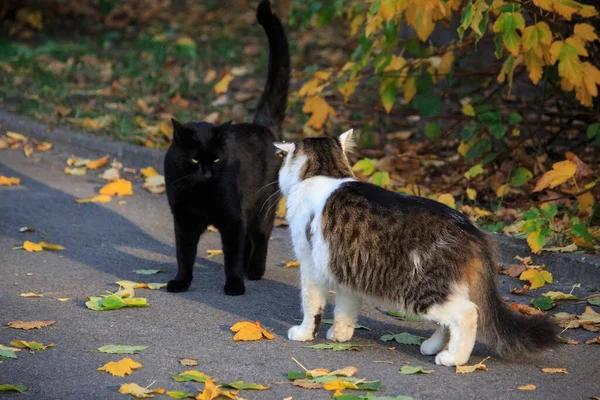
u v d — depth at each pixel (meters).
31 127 14.47
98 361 6.76
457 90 14.67
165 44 18.64
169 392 6.14
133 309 8.03
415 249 6.54
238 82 16.89
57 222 10.77
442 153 12.83
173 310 8.05
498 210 10.57
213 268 9.52
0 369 6.55
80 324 7.59
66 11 21.92
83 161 13.21
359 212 6.81
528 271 8.77
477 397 6.20
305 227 7.15
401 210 6.69
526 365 6.86
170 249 10.12
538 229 9.22
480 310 6.65
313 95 12.05
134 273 9.20
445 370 6.67
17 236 10.20
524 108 12.56
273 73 9.62
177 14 22.56
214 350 7.07
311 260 7.17
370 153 12.77
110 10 22.14
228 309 8.16
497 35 9.88
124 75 17.02
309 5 15.09
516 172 10.77
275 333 7.54
